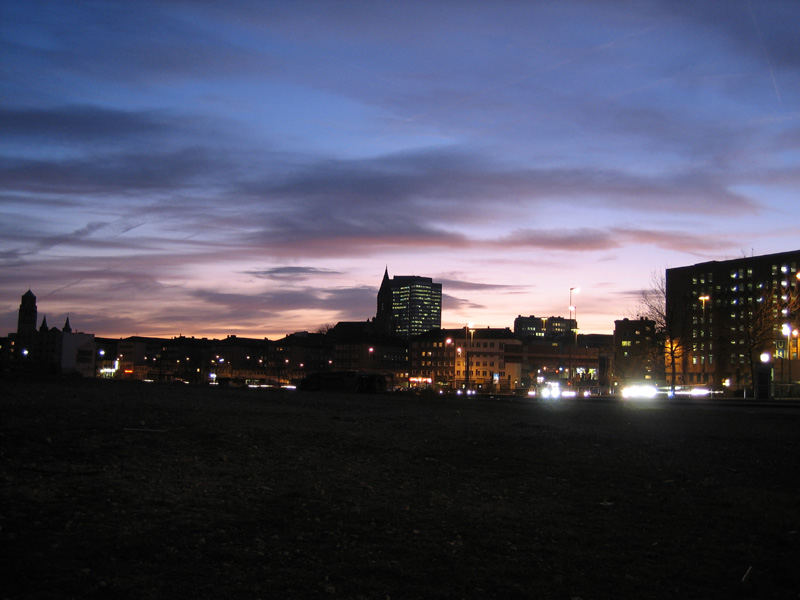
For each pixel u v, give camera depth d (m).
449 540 9.60
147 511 9.88
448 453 16.91
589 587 8.20
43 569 7.49
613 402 51.38
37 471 11.81
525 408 36.28
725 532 10.73
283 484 12.28
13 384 37.16
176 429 17.70
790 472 16.39
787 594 8.27
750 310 121.12
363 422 23.33
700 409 40.62
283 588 7.53
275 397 36.94
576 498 12.71
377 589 7.70
